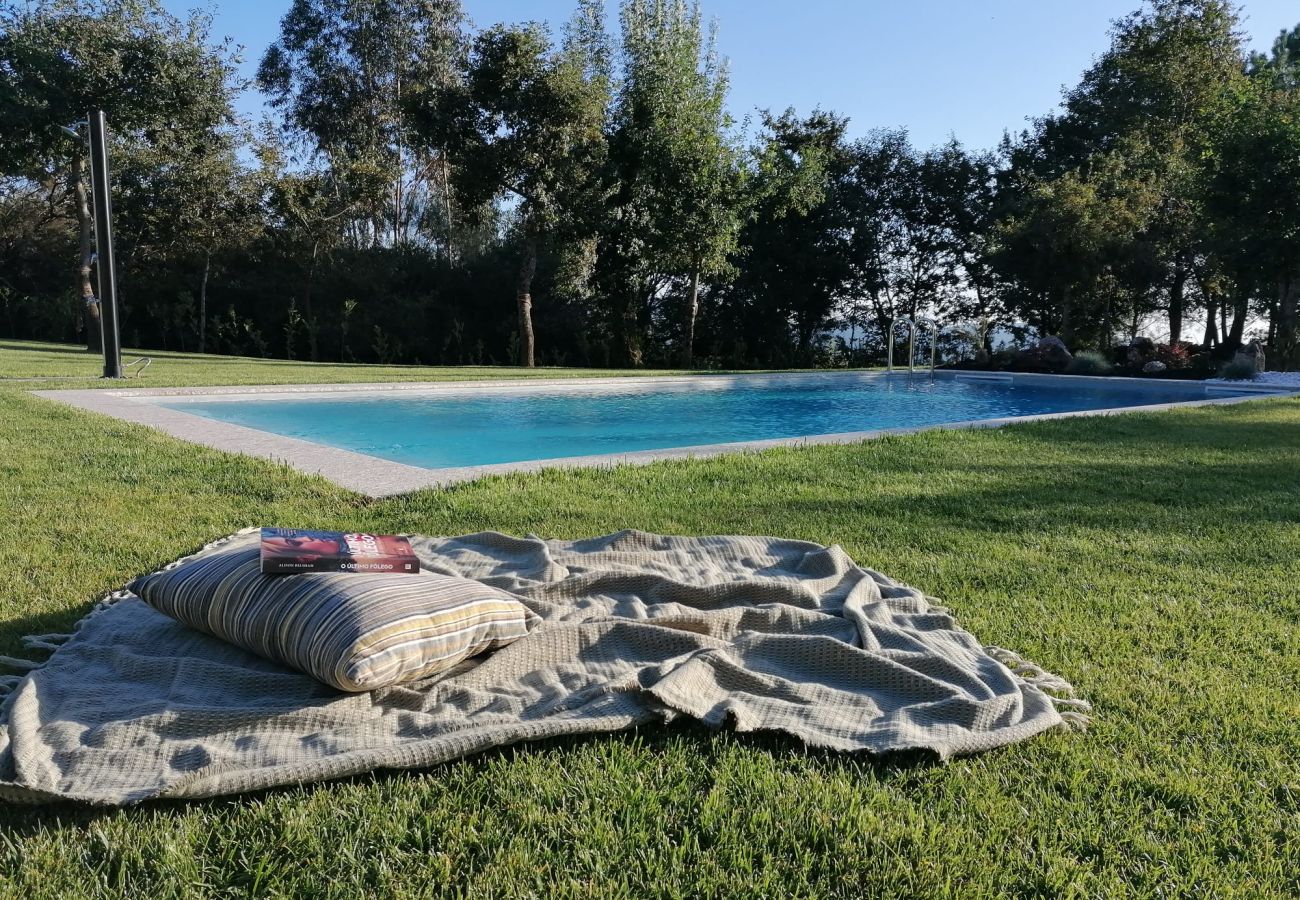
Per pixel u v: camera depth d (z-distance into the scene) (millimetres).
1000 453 5781
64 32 15711
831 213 23516
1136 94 21094
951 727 1865
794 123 21094
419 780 1646
